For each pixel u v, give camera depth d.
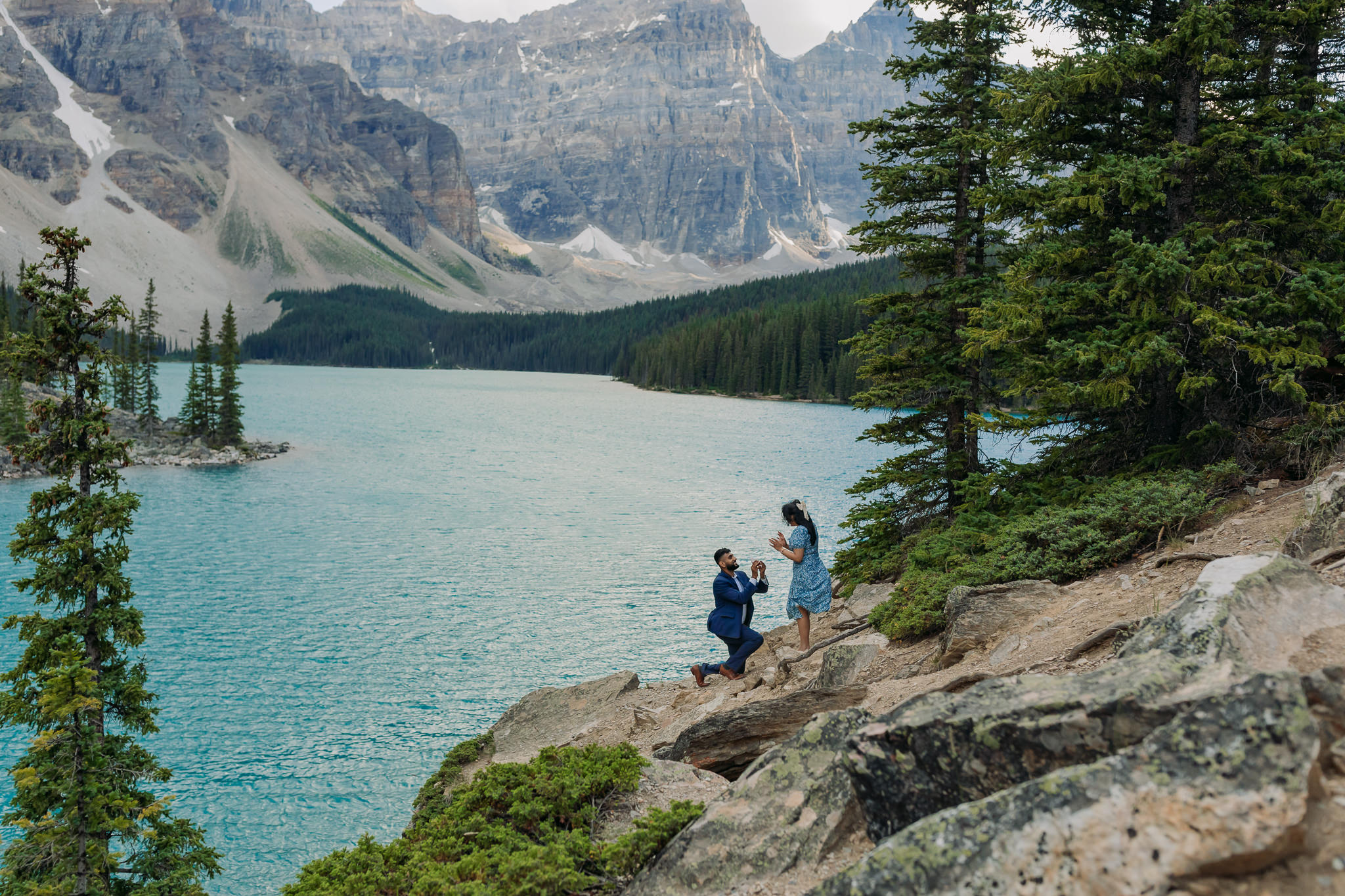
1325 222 11.37
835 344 176.88
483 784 7.96
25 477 72.25
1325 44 12.95
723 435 113.50
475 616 37.75
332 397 176.38
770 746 8.38
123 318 16.80
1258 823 3.07
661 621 37.22
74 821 12.84
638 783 7.73
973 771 4.16
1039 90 13.01
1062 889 3.24
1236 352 11.92
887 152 18.02
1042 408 15.04
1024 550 10.97
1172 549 9.29
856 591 16.81
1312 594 5.10
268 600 40.03
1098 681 4.21
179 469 80.88
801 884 4.88
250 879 18.64
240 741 25.39
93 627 15.42
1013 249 15.16
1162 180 12.24
